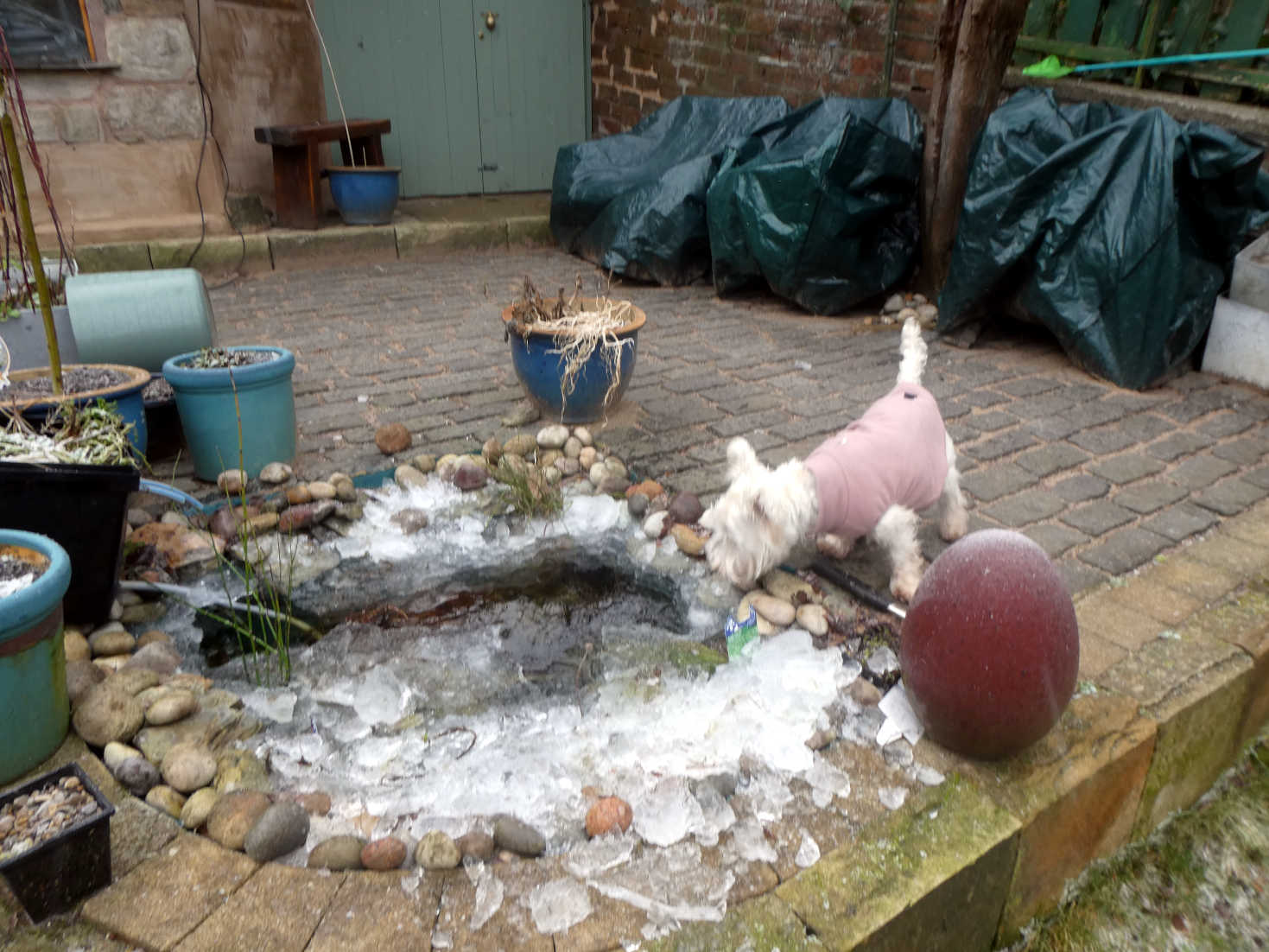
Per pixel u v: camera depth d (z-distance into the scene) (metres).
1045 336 5.48
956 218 5.72
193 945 1.70
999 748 2.13
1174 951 2.20
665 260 6.43
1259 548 3.18
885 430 2.88
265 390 3.51
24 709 2.03
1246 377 4.75
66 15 5.94
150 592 2.93
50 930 1.74
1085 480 3.69
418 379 4.71
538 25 8.45
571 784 2.16
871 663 2.54
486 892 1.81
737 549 2.76
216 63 6.70
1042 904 2.26
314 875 1.85
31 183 6.16
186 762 2.11
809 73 6.74
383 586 3.11
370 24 7.72
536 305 4.10
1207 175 4.45
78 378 3.40
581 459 3.82
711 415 4.32
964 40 5.23
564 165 7.24
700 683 2.56
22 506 2.46
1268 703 2.83
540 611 2.98
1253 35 4.84
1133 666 2.54
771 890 1.84
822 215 5.50
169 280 3.92
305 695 2.54
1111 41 5.40
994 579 2.03
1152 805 2.47
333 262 7.06
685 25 7.66
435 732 2.39
